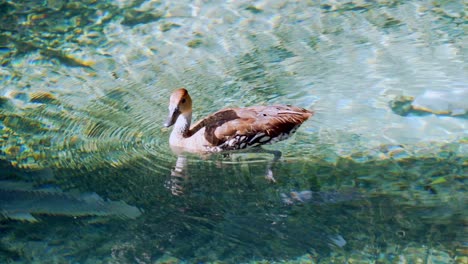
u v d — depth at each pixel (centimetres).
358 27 1346
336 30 1341
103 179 949
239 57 1269
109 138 1055
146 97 1164
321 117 1080
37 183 941
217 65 1245
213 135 1024
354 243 799
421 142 1005
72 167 978
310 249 793
